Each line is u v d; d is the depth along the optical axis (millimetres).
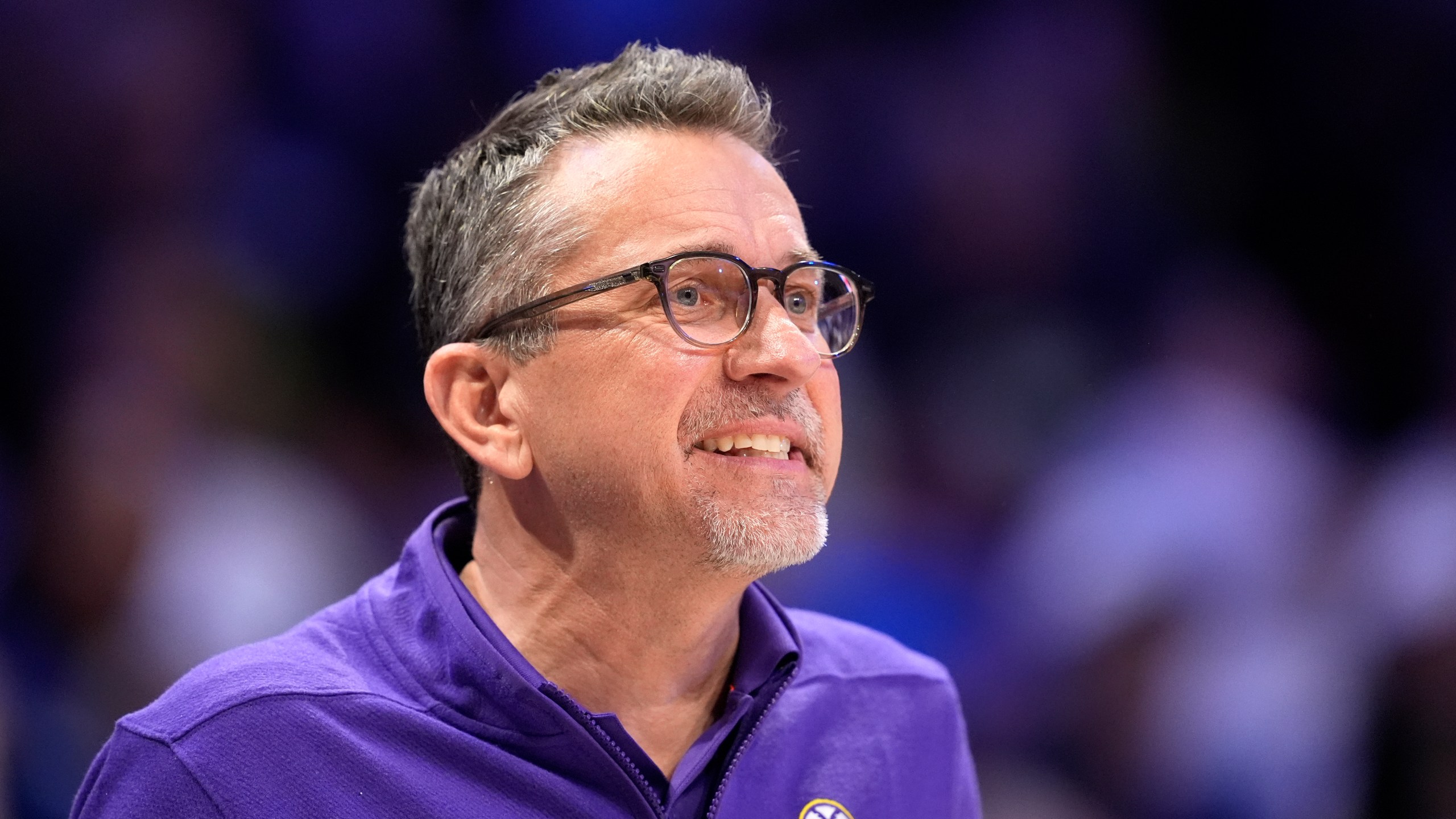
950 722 7363
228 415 14836
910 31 19844
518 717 5922
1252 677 13648
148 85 16406
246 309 15836
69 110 16109
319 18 18047
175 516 13523
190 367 14867
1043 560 15008
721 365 5949
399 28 18500
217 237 16266
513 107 6727
